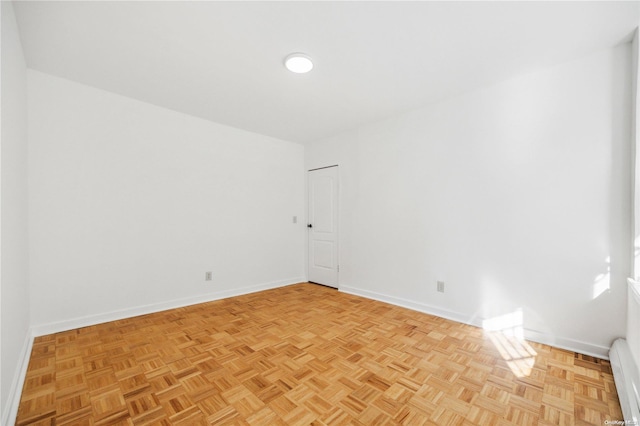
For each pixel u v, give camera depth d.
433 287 2.98
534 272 2.35
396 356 2.06
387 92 2.72
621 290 1.98
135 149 2.93
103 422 1.39
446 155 2.89
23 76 2.12
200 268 3.42
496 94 2.54
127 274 2.87
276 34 1.87
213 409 1.49
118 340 2.31
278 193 4.30
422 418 1.43
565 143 2.21
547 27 1.79
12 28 1.65
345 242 3.94
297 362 1.98
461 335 2.44
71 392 1.62
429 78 2.45
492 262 2.57
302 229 4.64
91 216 2.66
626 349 1.81
